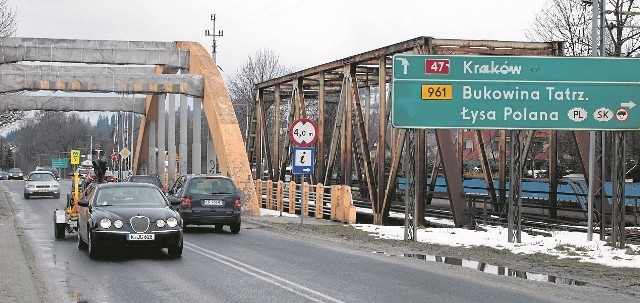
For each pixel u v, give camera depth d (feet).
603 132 65.10
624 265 48.73
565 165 195.83
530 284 40.57
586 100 60.08
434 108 61.00
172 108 144.36
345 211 88.33
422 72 61.05
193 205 74.13
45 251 56.59
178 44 136.05
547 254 54.49
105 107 175.22
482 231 73.72
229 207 74.69
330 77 123.44
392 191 87.56
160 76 126.41
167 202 55.98
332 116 206.69
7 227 75.51
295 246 61.57
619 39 120.98
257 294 36.42
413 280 41.63
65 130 597.11
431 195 112.68
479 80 60.80
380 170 89.81
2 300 33.45
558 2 146.30
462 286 39.52
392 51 86.48
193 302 34.19
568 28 144.77
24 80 123.85
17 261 47.55
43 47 128.57
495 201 92.27
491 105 60.75
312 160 79.87
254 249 58.80
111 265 48.11
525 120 60.54
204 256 53.47
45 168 336.29
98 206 53.98
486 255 54.80
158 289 38.04
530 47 81.46
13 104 156.66
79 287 38.73
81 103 165.78
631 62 59.82
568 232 72.84
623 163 59.06
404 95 61.05
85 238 55.06
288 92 153.69
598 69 60.03
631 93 59.82
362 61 94.94
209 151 141.79
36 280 41.14
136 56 131.64
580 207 99.14
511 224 63.26
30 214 102.47
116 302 34.19
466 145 260.83
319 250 58.34
